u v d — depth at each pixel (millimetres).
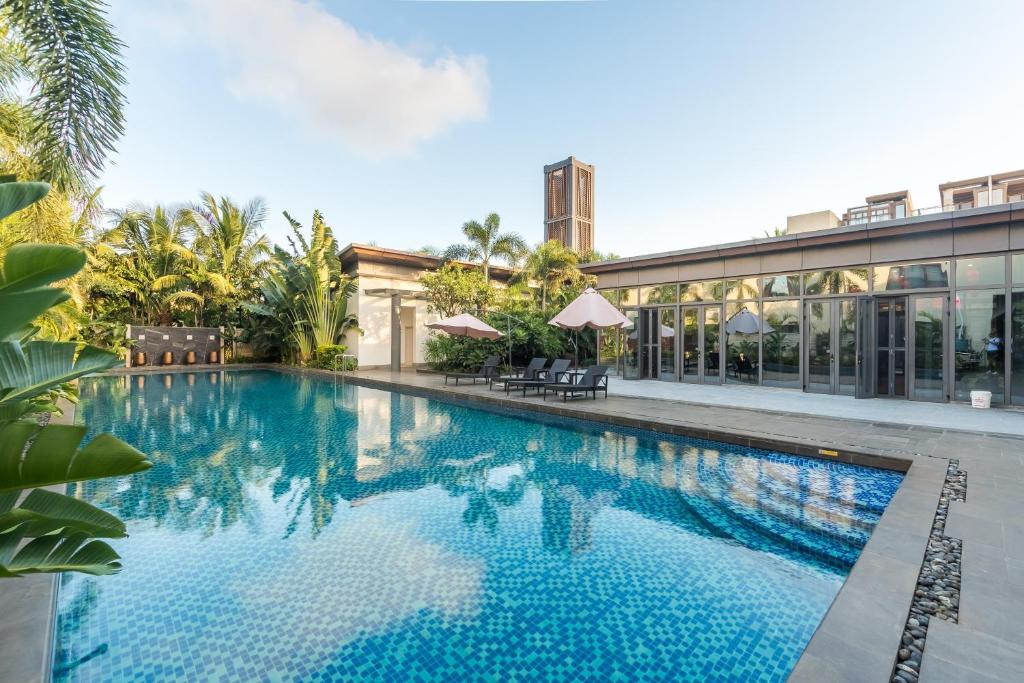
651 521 4434
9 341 1769
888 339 10711
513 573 3486
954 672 1972
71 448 1504
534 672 2494
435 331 19859
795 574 3475
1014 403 9156
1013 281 9227
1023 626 2307
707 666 2523
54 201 5902
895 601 2480
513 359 18516
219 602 3086
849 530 4176
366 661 2561
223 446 7266
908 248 10336
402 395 13000
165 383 15609
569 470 6016
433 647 2680
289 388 14477
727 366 13242
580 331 20203
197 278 20797
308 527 4293
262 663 2535
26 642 2119
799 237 11602
